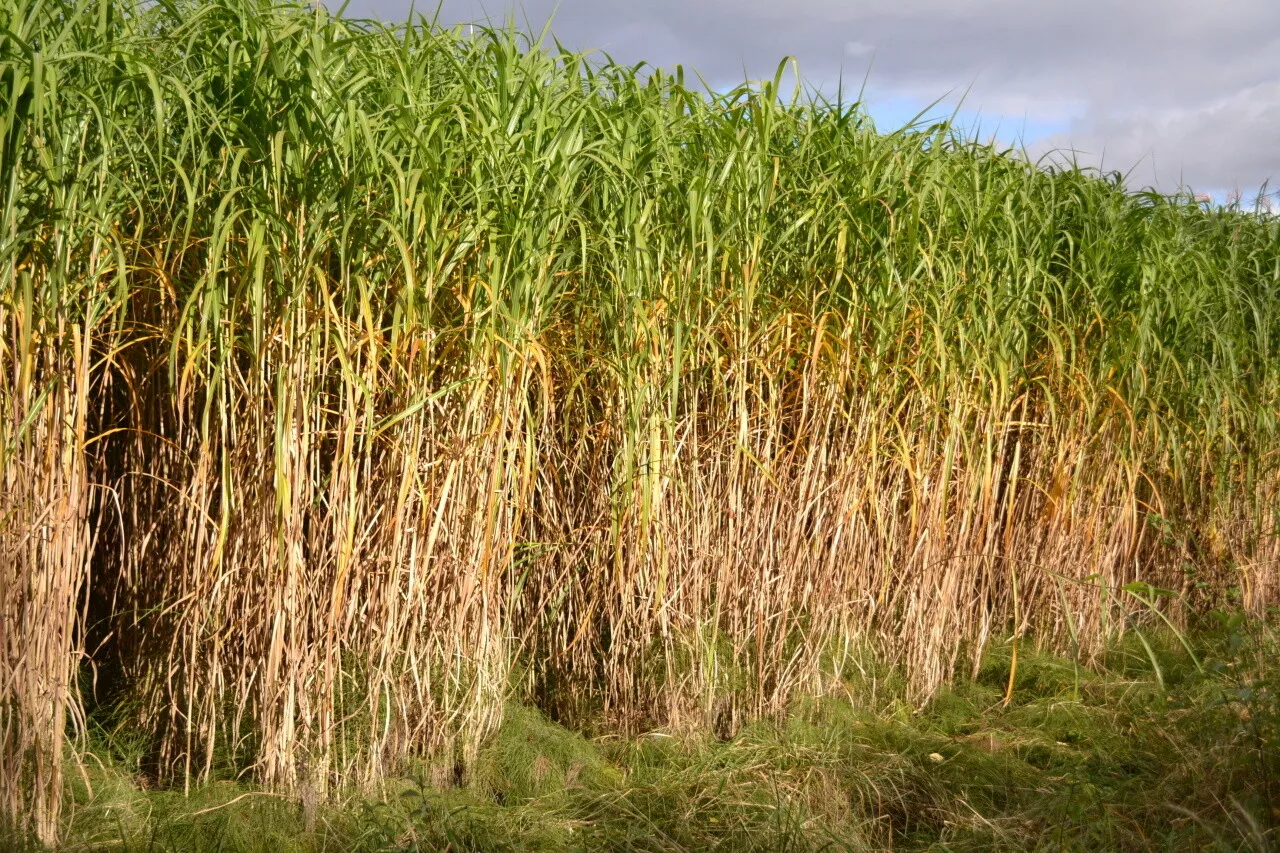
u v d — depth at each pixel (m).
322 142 2.70
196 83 2.69
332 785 2.81
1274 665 3.60
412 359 2.72
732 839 2.66
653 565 3.33
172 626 2.88
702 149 3.60
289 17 2.83
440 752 3.02
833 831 2.74
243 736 2.82
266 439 2.67
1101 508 4.60
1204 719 3.34
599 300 3.32
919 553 3.88
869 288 3.71
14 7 2.38
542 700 3.52
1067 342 4.53
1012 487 4.08
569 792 3.01
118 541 3.19
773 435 3.50
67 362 2.52
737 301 3.42
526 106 3.16
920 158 4.02
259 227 2.47
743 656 3.56
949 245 3.89
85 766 2.77
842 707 3.61
